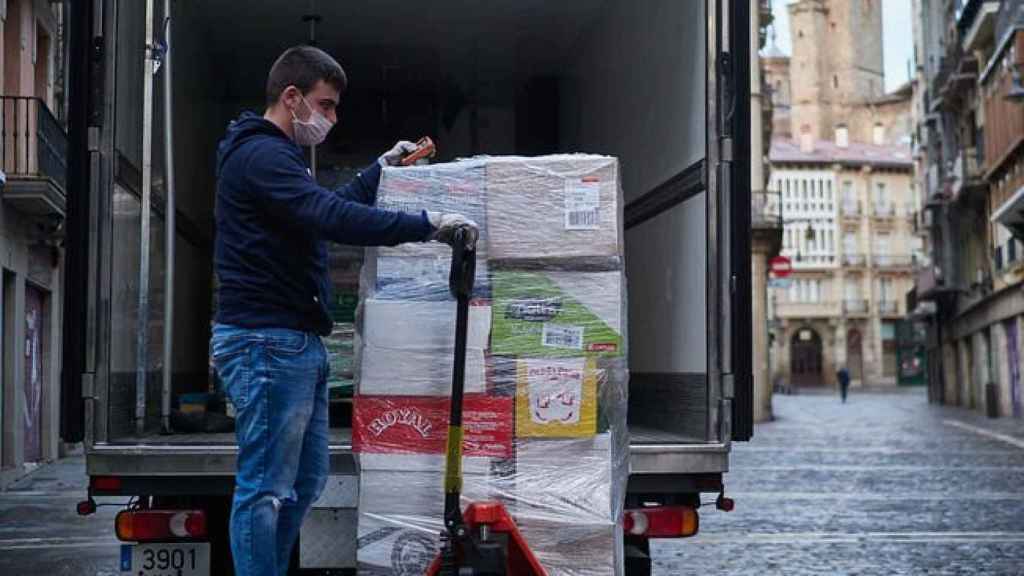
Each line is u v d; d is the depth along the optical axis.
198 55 9.18
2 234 17.16
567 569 4.58
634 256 7.95
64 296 5.49
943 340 50.28
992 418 35.78
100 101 5.56
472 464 4.57
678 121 6.89
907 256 93.62
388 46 9.72
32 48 19.22
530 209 4.70
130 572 5.61
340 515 5.50
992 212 38.97
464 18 9.12
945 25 46.28
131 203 6.22
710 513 11.91
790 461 18.50
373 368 4.62
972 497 13.30
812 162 92.00
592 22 9.15
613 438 4.66
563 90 10.44
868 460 18.69
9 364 17.72
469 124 10.48
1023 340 35.41
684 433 6.44
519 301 4.65
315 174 8.39
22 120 17.95
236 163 4.38
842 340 92.06
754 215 38.88
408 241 4.30
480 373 4.59
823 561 9.05
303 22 9.16
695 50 6.55
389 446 4.59
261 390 4.32
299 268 4.40
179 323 8.38
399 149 4.98
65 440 5.46
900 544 9.90
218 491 5.54
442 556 4.30
